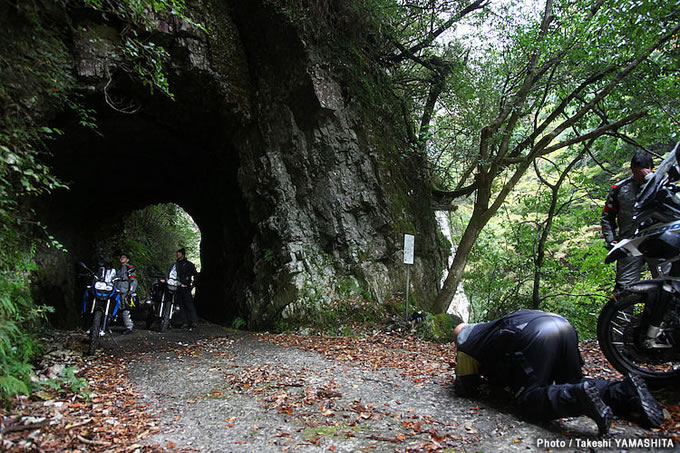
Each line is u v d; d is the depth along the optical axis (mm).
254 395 4023
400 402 3707
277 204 9867
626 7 7203
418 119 12492
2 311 4039
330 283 9188
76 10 7320
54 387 3846
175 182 14688
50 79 6242
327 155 9867
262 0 9609
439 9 11172
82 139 9891
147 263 19594
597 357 4945
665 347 3232
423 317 7727
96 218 14305
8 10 5898
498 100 9672
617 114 9891
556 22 8773
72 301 10133
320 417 3375
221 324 10883
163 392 4195
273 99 10062
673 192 3248
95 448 2719
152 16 7828
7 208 4867
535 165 10742
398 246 9867
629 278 3775
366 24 10695
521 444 2715
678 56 7715
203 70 9062
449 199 12219
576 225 11070
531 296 11211
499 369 3426
